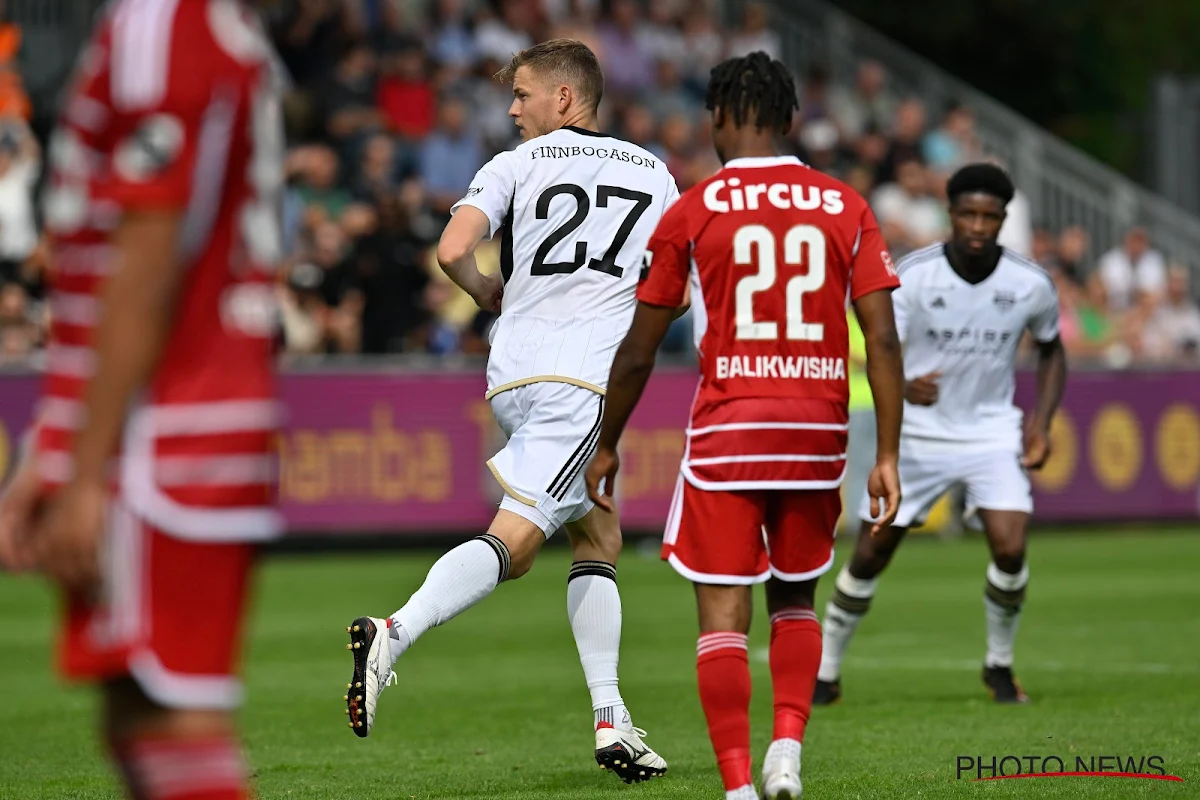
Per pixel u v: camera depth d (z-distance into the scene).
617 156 20.06
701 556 15.35
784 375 15.31
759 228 15.28
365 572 48.88
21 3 66.94
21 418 50.59
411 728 23.73
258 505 9.72
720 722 15.14
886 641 34.06
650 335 15.44
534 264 19.67
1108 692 26.30
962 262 26.28
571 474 19.31
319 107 65.00
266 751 21.62
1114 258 75.31
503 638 35.50
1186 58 120.19
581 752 21.47
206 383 9.53
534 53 20.42
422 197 62.09
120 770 9.84
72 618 9.36
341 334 56.84
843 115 80.06
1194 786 17.88
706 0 80.56
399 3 72.38
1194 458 63.47
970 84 114.12
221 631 9.56
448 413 54.47
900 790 17.84
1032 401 61.34
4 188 58.03
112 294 8.84
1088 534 61.38
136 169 8.97
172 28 9.22
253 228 9.73
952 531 61.78
